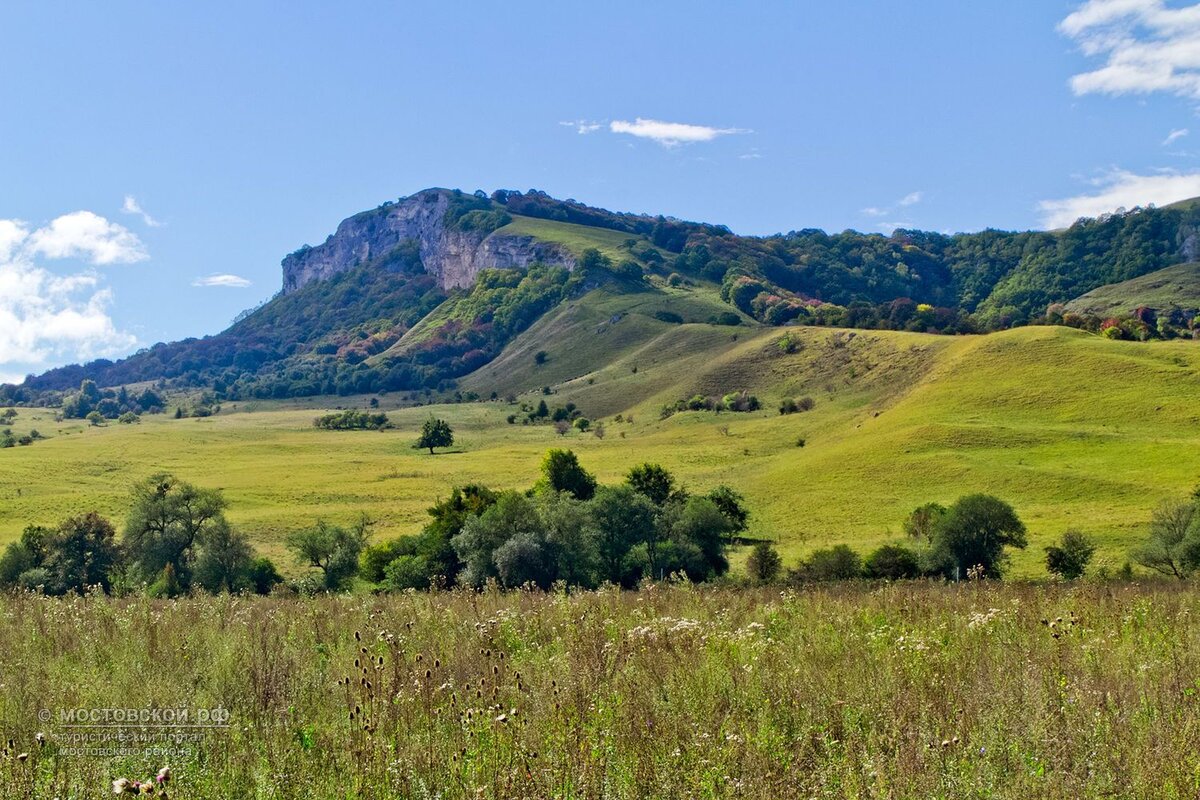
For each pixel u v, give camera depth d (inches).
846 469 3853.3
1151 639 476.4
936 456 3841.0
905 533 2733.8
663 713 337.4
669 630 487.5
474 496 2484.0
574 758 286.5
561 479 3270.2
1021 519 2903.5
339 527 2581.2
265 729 334.6
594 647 422.0
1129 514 2817.4
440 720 336.5
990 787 267.3
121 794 251.9
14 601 753.0
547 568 1943.9
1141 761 274.2
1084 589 682.2
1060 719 316.5
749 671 392.8
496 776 273.9
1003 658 416.5
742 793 268.5
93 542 2348.7
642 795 271.4
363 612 652.1
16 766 288.5
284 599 940.0
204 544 2321.6
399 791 275.7
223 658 445.4
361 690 371.6
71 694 383.2
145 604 698.8
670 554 2240.4
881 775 270.8
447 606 673.6
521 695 361.7
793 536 2923.2
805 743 307.7
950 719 320.5
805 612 614.9
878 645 472.1
